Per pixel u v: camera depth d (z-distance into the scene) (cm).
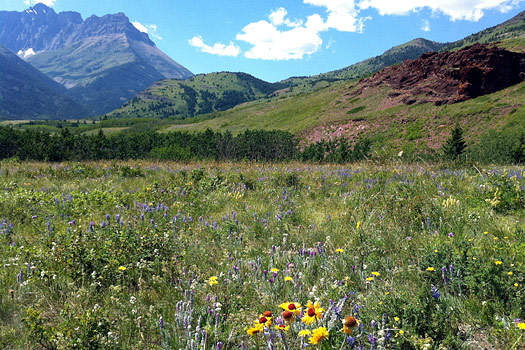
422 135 7675
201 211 738
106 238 474
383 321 255
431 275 361
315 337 200
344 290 318
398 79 11462
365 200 658
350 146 8131
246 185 1023
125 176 1420
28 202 779
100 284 377
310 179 1091
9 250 484
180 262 431
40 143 5356
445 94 8975
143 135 8406
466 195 699
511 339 257
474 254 363
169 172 1559
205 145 6284
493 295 312
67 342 270
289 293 329
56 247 441
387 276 361
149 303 351
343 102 12475
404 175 982
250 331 230
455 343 256
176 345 271
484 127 6919
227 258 446
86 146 6234
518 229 451
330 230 542
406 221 545
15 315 323
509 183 689
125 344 279
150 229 522
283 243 479
